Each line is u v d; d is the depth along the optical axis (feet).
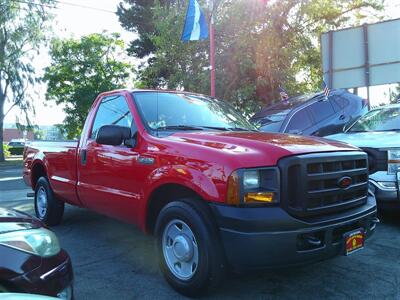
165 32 59.62
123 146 15.94
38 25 99.55
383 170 20.02
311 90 64.18
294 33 60.70
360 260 16.40
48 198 22.34
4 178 54.44
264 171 11.94
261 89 59.82
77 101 114.32
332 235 12.42
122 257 17.52
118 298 13.43
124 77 119.75
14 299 6.42
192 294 13.19
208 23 55.36
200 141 13.74
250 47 57.57
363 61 41.98
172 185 13.71
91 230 21.86
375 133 23.20
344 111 37.42
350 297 13.21
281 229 11.57
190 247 13.11
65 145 20.27
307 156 12.24
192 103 17.95
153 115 16.14
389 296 13.23
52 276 10.10
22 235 10.14
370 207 14.03
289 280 14.57
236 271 12.30
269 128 34.73
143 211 14.80
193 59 60.34
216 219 12.16
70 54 115.96
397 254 17.02
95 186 17.57
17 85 102.73
